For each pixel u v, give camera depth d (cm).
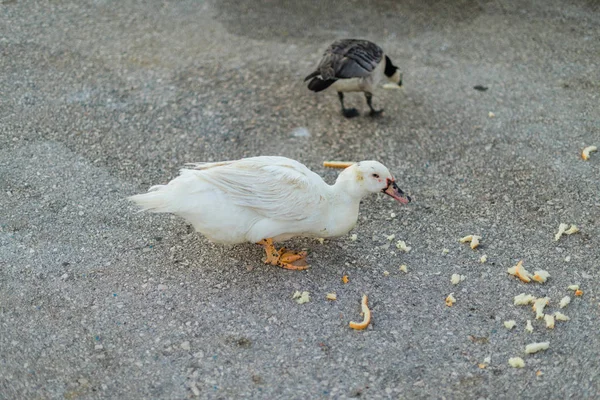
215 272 155
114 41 240
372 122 207
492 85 223
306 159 192
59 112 205
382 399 129
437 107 213
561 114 209
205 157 192
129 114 206
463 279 154
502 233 167
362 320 144
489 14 261
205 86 220
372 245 163
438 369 135
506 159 192
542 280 153
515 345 140
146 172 185
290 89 221
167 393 130
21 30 242
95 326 142
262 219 149
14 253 158
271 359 136
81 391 130
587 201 177
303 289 151
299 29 252
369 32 250
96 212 171
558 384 132
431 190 181
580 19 257
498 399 130
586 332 142
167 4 264
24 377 132
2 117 202
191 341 139
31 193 175
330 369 135
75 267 155
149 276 153
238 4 267
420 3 268
